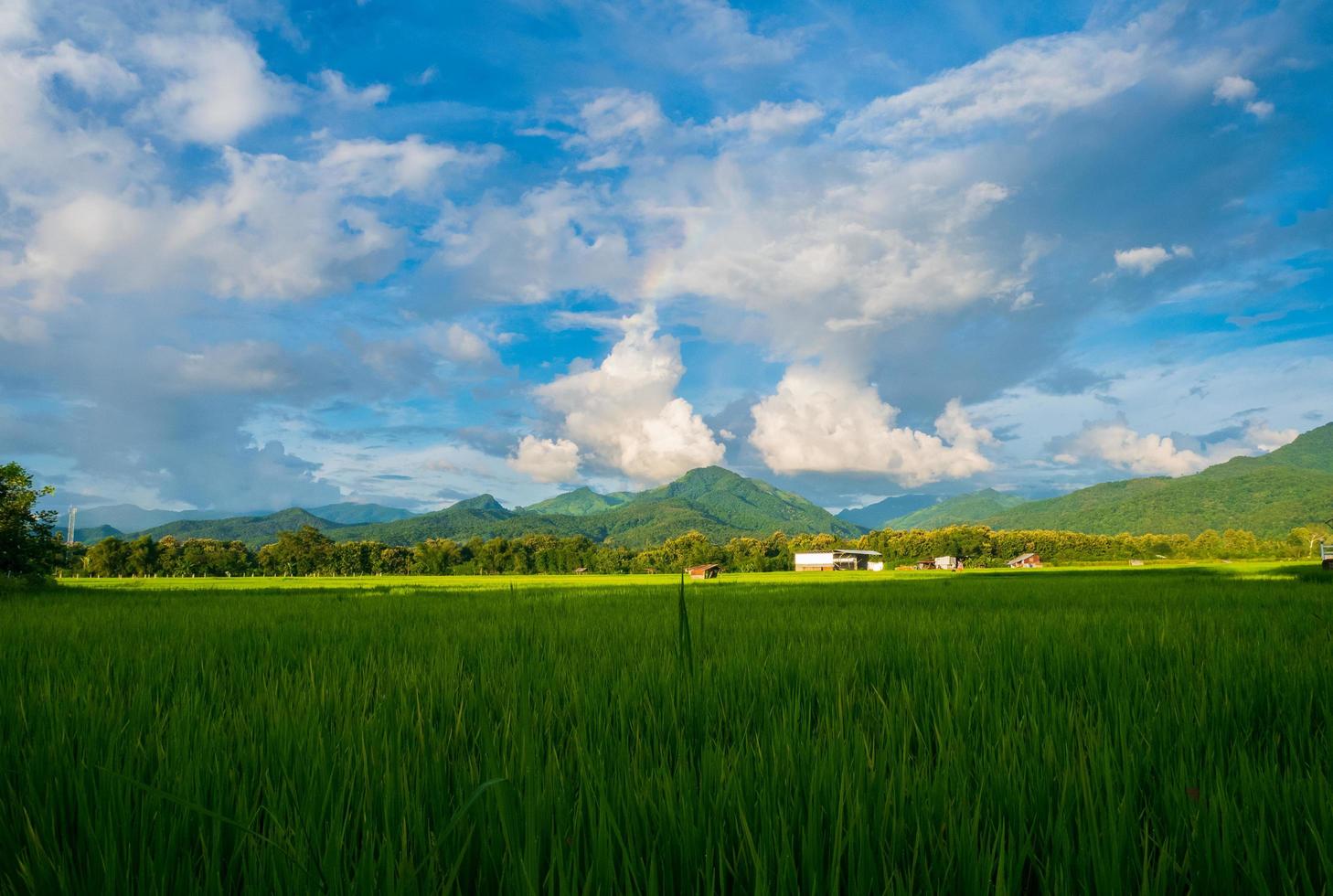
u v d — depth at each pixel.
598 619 10.68
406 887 1.76
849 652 6.03
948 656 5.72
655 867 1.86
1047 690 4.34
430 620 10.83
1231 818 2.14
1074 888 1.97
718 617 10.91
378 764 2.77
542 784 2.42
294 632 8.88
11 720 3.68
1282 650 5.79
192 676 5.20
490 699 4.17
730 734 3.47
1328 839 2.02
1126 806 2.21
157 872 1.96
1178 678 4.63
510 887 1.84
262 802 2.62
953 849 2.01
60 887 1.88
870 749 2.95
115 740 3.10
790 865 1.87
